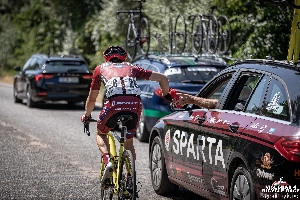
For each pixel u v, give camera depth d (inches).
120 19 1913.1
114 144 489.4
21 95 1435.8
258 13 1223.5
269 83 415.8
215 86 506.9
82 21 2340.1
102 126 476.7
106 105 468.1
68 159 752.3
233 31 1266.0
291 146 367.2
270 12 1220.5
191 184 501.4
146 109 875.4
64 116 1221.7
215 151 448.5
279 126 384.2
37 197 559.2
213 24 1071.0
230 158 424.8
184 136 506.3
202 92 514.6
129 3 1911.9
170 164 539.5
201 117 479.2
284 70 408.2
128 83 468.4
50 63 1354.6
